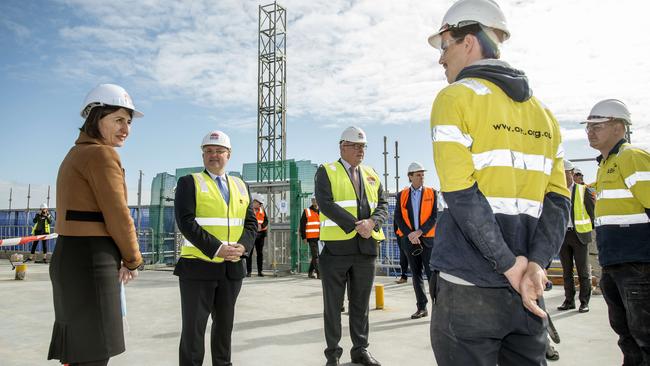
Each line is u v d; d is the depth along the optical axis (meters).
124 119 2.66
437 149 1.57
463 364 1.57
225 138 3.86
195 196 3.60
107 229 2.44
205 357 4.54
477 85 1.61
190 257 3.48
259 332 5.52
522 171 1.63
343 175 4.49
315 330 5.62
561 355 4.50
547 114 1.77
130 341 5.13
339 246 4.23
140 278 10.91
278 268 12.49
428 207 6.24
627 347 3.33
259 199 11.62
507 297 1.56
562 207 1.71
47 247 15.88
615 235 3.17
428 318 6.28
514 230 1.57
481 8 1.69
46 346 4.93
